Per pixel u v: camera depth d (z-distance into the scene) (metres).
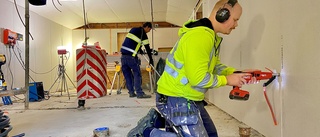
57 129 2.21
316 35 1.12
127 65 4.39
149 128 1.33
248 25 2.02
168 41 8.20
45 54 6.14
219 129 2.05
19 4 4.94
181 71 1.15
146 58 5.01
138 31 4.25
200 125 1.17
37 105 3.74
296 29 1.30
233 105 2.47
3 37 4.33
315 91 1.14
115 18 7.73
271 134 1.64
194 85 1.08
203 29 1.11
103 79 4.84
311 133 1.18
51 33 6.53
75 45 8.09
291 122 1.37
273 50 1.58
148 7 6.54
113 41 8.25
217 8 1.19
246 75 1.19
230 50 2.55
